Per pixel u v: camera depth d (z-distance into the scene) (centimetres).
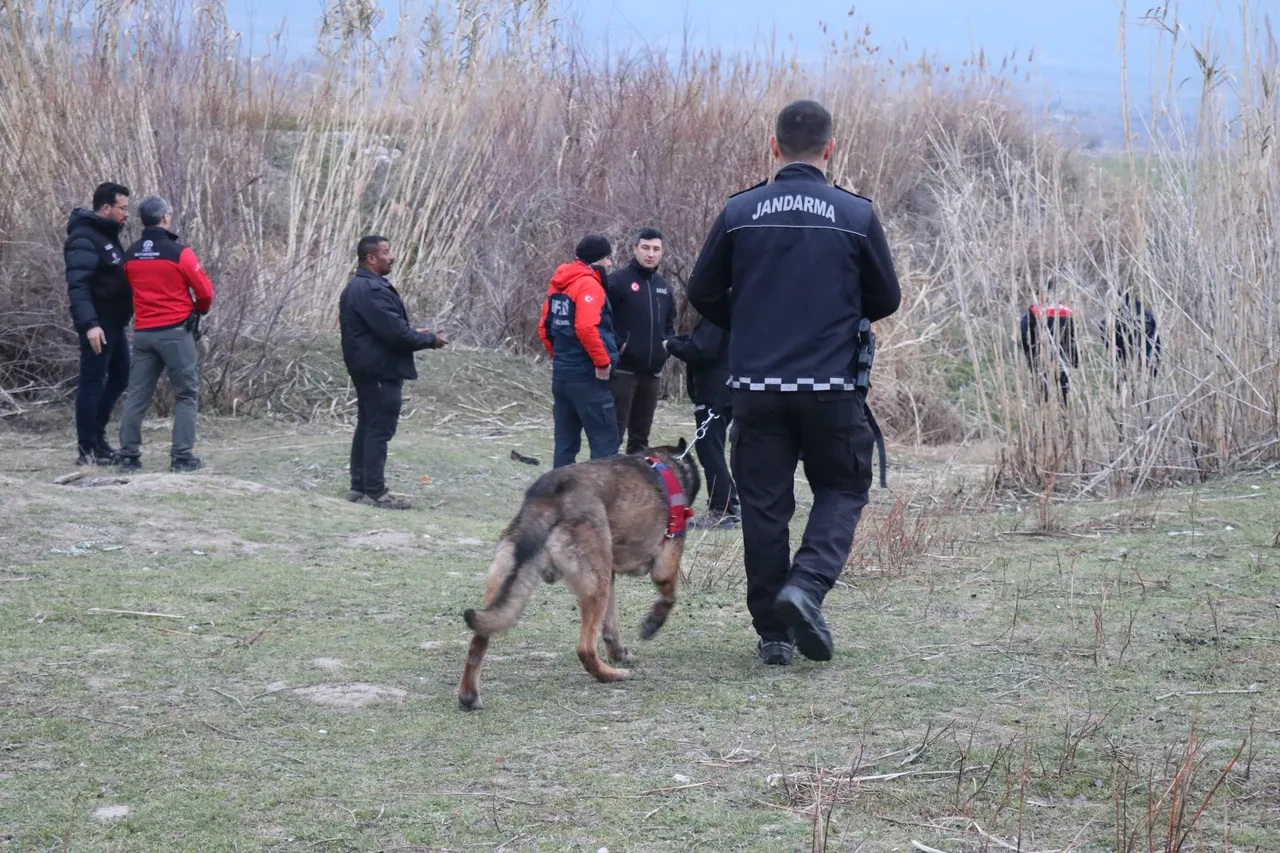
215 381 1138
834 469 453
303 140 1411
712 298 460
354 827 315
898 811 323
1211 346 842
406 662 472
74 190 1159
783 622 441
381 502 848
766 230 436
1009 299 882
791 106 450
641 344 845
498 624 412
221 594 561
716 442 811
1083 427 859
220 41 1327
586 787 341
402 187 1440
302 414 1145
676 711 411
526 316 1380
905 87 1520
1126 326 862
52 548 627
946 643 488
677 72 1495
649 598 593
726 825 315
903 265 1329
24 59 1195
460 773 353
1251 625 495
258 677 446
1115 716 394
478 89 1471
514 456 1021
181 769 355
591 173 1410
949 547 674
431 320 1359
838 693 427
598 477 462
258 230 1287
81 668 449
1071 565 605
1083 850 297
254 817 321
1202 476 841
